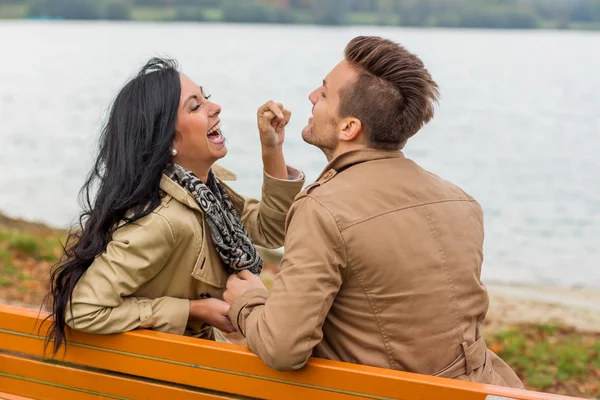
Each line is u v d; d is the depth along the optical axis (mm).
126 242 2285
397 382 2039
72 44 75562
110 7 147125
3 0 146500
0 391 2527
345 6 136625
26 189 15234
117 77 42031
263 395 2191
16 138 22266
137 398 2355
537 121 28719
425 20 132625
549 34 128125
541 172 18641
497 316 6359
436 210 2186
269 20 145375
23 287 6395
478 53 71438
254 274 2578
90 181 2477
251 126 24625
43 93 34406
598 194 15961
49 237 8289
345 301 2145
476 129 26484
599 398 4551
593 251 11406
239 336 3357
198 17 148250
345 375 2086
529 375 4875
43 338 2410
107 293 2271
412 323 2117
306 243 2055
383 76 2182
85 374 2414
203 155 2482
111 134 2416
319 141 2289
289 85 38438
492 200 15492
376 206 2113
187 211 2393
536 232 12750
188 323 2580
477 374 2244
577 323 6168
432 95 2221
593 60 64250
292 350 2010
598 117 29703
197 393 2275
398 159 2236
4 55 59000
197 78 41094
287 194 2803
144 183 2324
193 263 2430
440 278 2135
